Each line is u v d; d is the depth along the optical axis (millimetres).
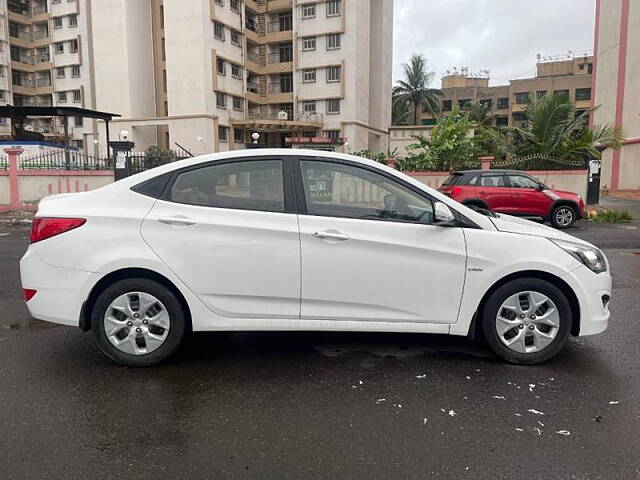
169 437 2986
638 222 14695
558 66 64625
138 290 3910
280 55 45125
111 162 17703
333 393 3559
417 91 52219
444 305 3949
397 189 4023
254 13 44562
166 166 4043
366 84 42188
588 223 14477
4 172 15906
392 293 3920
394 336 4746
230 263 3857
